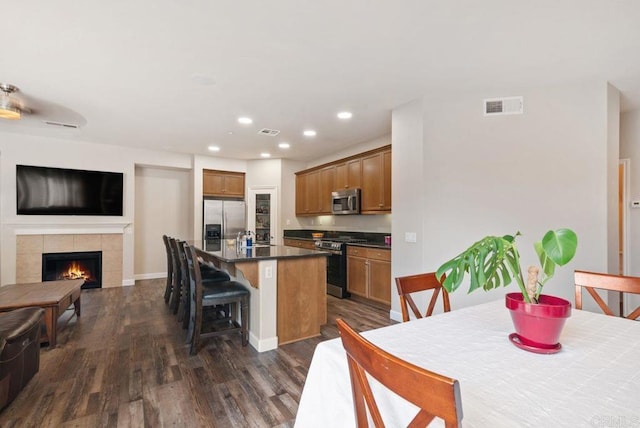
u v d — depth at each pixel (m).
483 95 3.11
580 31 2.10
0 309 2.65
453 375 0.99
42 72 2.70
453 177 3.16
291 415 1.90
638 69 2.63
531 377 0.98
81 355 2.69
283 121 4.07
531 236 2.96
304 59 2.49
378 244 4.59
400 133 3.51
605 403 0.84
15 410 1.92
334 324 3.54
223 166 6.50
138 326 3.44
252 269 2.79
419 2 1.82
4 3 1.81
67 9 1.88
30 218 4.84
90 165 5.28
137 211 6.12
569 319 1.56
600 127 2.81
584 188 2.83
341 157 5.85
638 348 1.21
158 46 2.30
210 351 2.80
